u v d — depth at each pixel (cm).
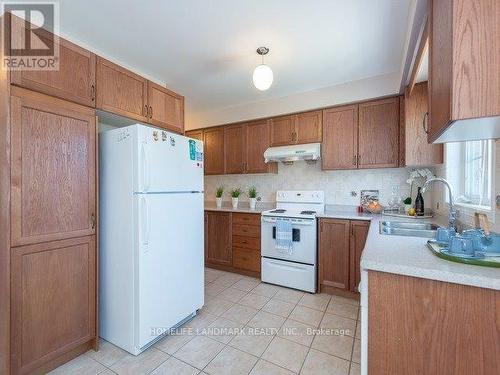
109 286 188
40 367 154
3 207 138
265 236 307
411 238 149
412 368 99
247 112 360
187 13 173
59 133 159
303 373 158
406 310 100
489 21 75
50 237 154
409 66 210
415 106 237
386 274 103
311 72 264
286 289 289
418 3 143
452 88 79
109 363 167
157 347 184
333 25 188
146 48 218
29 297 145
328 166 303
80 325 170
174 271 200
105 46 214
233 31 194
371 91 274
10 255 137
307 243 280
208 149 406
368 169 306
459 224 175
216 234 360
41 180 150
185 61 241
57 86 159
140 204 172
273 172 361
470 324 90
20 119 142
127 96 207
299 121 324
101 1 160
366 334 106
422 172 272
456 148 209
